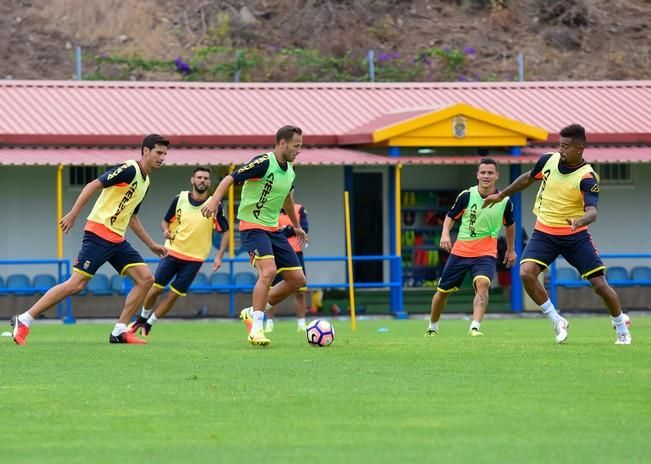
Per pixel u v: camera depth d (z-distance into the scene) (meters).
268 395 29.34
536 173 42.47
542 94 96.12
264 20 142.38
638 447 22.95
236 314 84.00
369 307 89.69
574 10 147.88
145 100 88.88
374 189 92.38
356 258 82.38
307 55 135.00
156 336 54.28
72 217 41.25
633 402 28.36
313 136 86.62
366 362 36.38
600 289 42.62
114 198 42.09
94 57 134.12
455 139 83.00
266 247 41.03
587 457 21.89
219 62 134.62
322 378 32.44
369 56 131.38
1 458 21.83
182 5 143.50
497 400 28.61
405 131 82.44
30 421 25.86
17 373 33.53
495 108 93.38
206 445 23.19
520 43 144.00
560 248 42.50
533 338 48.41
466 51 140.12
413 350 40.59
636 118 92.62
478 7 148.38
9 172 84.50
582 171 41.41
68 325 72.50
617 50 145.62
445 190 95.44
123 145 83.81
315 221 90.50
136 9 141.75
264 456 21.98
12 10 141.12
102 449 22.78
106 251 42.56
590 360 37.19
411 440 23.67
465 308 91.19
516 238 87.12
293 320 80.38
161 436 24.16
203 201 52.00
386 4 145.62
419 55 137.88
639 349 40.97
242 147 85.75
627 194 93.50
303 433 24.44
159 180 87.12
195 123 86.50
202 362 36.28
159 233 87.25
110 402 28.31
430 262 94.62
